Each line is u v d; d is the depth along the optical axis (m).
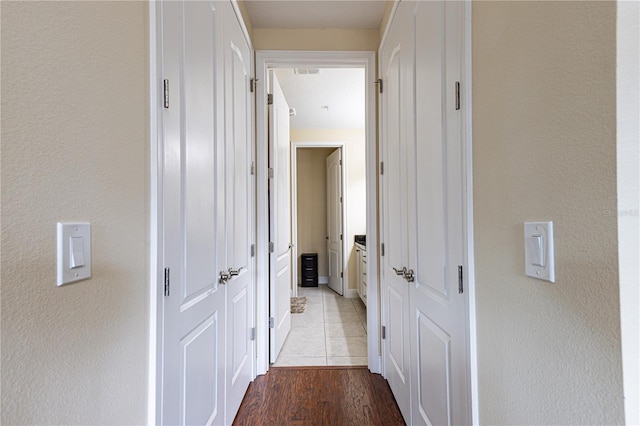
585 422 0.54
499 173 0.79
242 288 1.83
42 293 0.53
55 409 0.55
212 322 1.32
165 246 0.91
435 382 1.23
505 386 0.77
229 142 1.56
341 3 1.97
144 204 0.81
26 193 0.50
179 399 1.00
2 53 0.47
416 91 1.41
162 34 0.90
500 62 0.79
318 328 3.22
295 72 2.75
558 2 0.59
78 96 0.60
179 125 1.01
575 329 0.56
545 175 0.63
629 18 0.49
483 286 0.87
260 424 1.66
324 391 1.99
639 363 0.48
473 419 0.91
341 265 4.63
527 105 0.68
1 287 0.47
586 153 0.54
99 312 0.66
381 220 2.17
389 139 1.94
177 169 0.99
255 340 2.17
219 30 1.41
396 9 1.72
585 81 0.54
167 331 0.91
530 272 0.67
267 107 2.36
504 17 0.77
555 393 0.61
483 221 0.87
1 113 0.47
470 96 0.93
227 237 1.52
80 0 0.61
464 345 0.97
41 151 0.53
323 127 4.36
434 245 1.22
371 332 2.26
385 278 2.11
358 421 1.69
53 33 0.55
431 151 1.24
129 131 0.76
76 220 0.60
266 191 2.28
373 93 2.26
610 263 0.50
